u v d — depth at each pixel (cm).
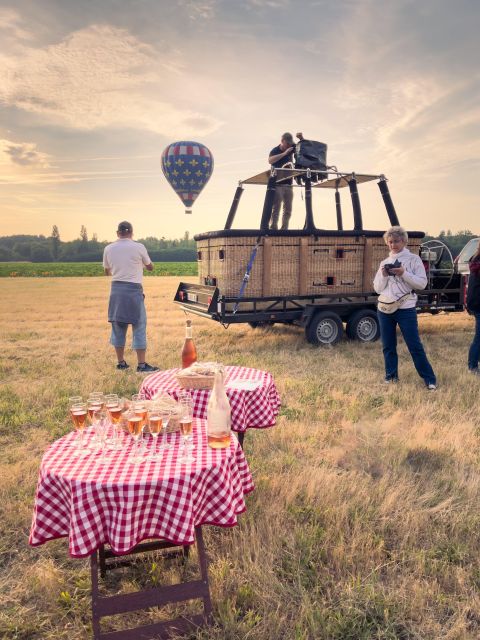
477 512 375
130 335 1209
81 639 262
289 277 916
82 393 686
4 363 884
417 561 318
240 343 1027
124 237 773
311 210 920
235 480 282
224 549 329
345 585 296
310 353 913
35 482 425
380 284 683
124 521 231
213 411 279
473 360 770
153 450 273
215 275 916
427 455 477
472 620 274
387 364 723
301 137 933
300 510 372
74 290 2933
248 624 263
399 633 266
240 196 1012
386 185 980
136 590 292
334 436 523
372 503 385
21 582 305
